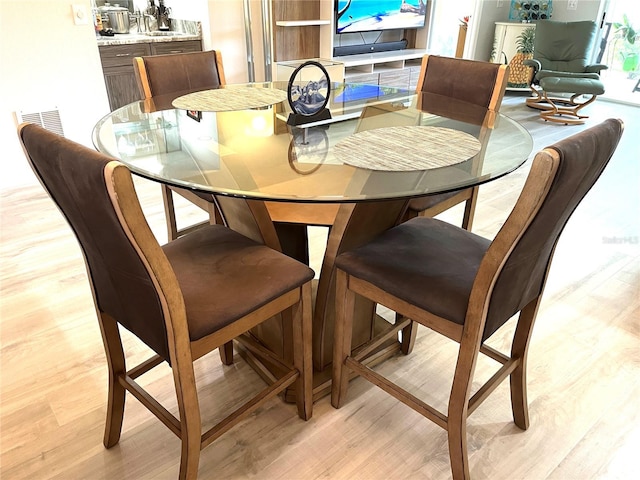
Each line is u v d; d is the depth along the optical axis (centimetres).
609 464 143
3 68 299
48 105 322
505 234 100
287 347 164
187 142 159
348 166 134
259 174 130
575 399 166
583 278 235
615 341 194
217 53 245
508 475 140
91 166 83
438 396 168
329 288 154
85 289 222
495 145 153
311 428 155
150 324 110
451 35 630
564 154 89
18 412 159
